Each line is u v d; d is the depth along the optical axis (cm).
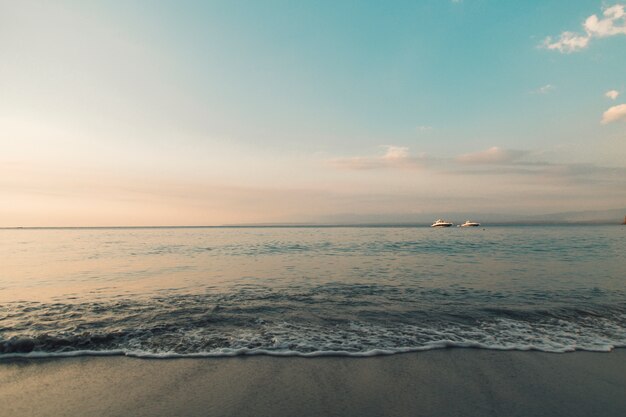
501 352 693
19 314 949
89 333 780
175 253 3036
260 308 1027
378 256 2638
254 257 2634
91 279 1590
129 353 676
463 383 559
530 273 1688
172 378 572
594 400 506
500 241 4466
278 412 470
